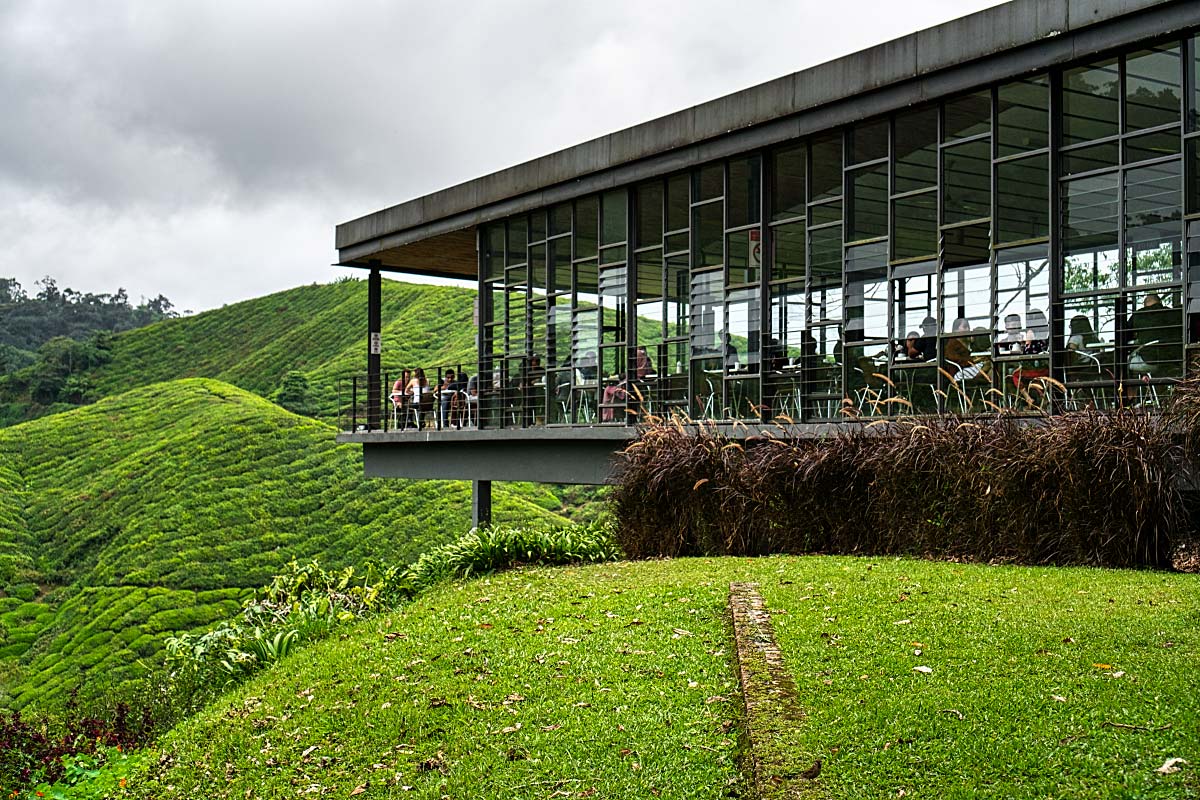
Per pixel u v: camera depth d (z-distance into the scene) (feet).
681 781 18.65
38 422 204.64
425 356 222.48
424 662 27.12
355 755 22.43
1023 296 39.24
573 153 57.36
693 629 27.07
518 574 40.57
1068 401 35.47
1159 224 35.65
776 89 46.75
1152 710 17.71
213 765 23.90
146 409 203.21
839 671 21.47
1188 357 34.68
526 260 63.16
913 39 41.75
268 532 138.51
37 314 414.00
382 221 73.82
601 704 22.58
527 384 62.23
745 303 49.21
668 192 53.42
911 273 42.88
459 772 20.56
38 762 29.94
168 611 115.44
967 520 34.50
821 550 38.60
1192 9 34.27
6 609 128.98
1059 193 38.40
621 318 55.88
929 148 42.42
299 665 29.43
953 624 24.12
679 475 42.22
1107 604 25.22
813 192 46.73
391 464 72.64
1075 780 15.72
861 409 44.27
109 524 150.30
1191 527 31.81
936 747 17.37
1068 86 38.22
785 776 17.17
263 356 260.83
